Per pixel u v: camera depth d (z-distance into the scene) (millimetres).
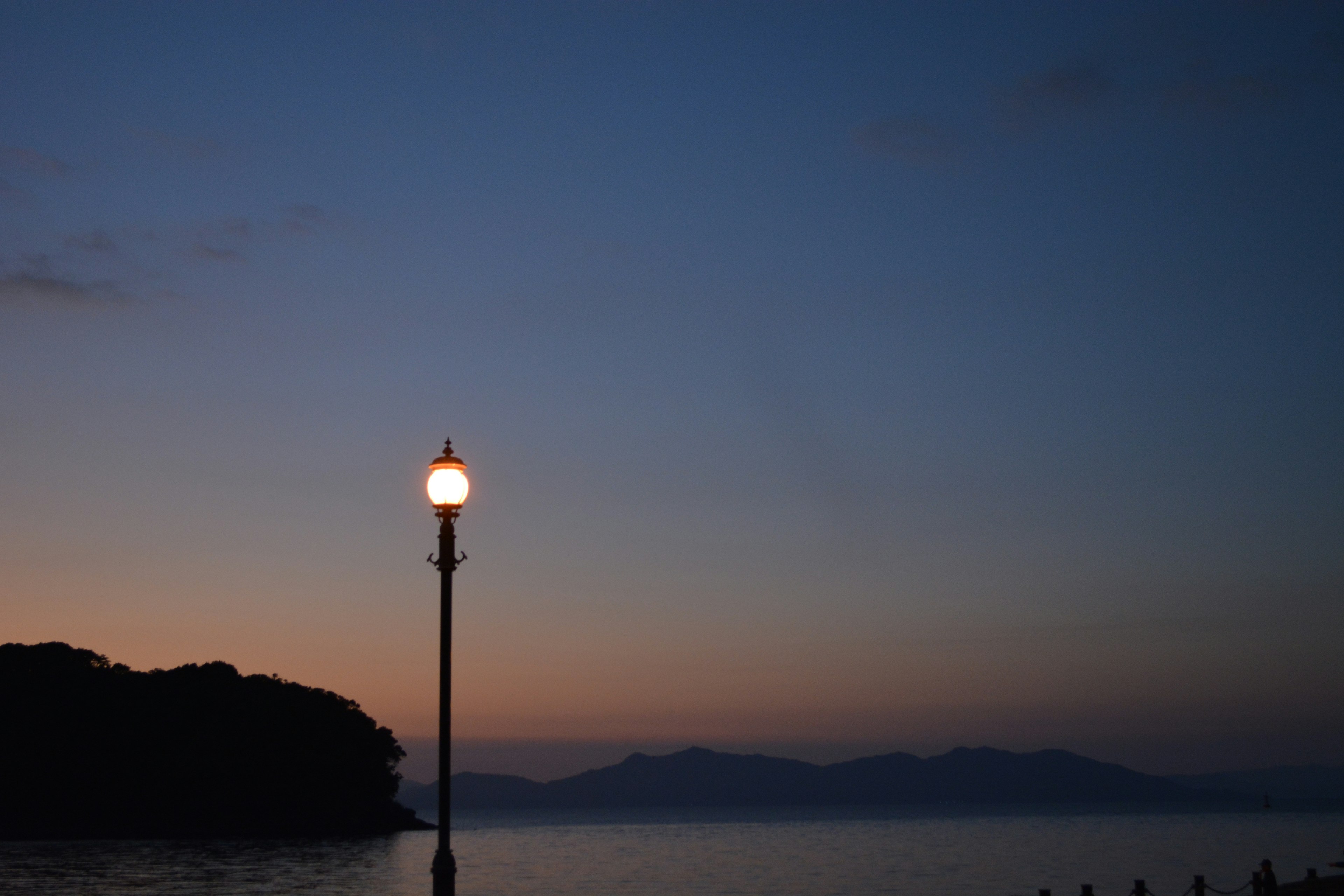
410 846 163250
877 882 92562
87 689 166250
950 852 141375
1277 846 143000
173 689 173875
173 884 89500
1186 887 80438
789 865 120688
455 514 18766
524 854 155000
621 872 112000
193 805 167250
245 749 170500
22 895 78000
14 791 158000
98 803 162875
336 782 182375
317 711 182625
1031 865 111125
